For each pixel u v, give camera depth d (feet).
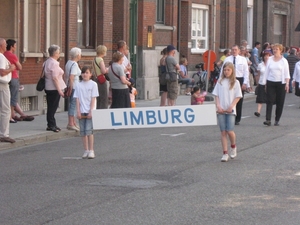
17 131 58.59
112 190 34.99
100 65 63.98
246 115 75.87
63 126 63.62
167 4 106.11
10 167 42.78
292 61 115.14
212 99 94.02
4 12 70.54
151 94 99.40
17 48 70.85
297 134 57.62
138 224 28.32
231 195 33.81
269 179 37.88
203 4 117.50
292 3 166.50
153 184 36.52
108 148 50.70
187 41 112.06
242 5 133.59
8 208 31.24
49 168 42.11
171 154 47.01
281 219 29.14
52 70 58.08
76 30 81.10
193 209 30.89
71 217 29.45
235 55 66.39
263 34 150.20
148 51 98.17
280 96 64.18
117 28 92.27
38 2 73.82
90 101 45.78
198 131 60.59
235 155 45.03
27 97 73.87
